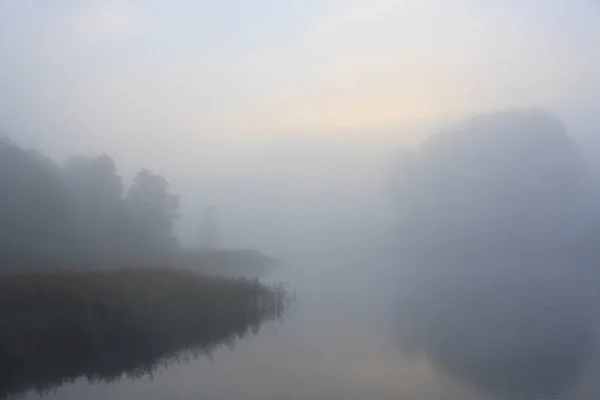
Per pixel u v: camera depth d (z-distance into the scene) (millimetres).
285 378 16453
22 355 17234
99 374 17031
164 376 16734
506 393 15023
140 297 23859
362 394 14719
